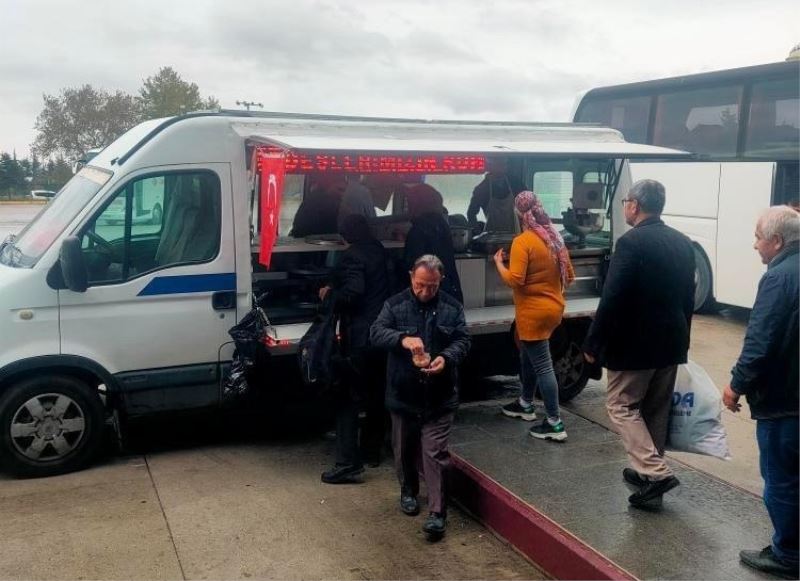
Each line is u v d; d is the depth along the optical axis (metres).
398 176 7.31
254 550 4.34
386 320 4.61
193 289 5.64
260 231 5.56
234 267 5.75
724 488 4.92
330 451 5.96
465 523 4.81
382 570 4.18
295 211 6.92
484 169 6.94
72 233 5.33
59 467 5.37
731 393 3.86
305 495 5.11
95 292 5.37
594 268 7.26
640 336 4.49
